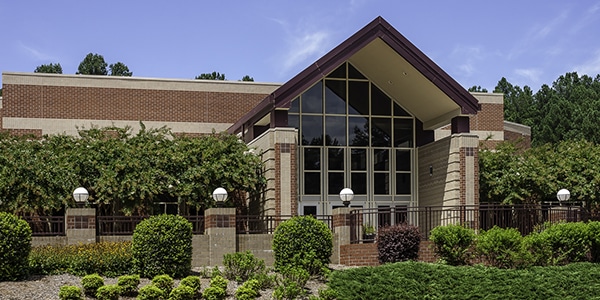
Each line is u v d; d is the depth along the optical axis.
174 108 32.09
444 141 27.00
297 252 19.28
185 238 18.70
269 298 16.86
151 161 25.62
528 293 16.30
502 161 28.97
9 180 23.44
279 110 25.02
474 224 24.73
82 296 16.23
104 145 25.81
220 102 32.59
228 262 18.64
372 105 28.88
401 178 28.88
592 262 20.44
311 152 27.98
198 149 26.34
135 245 18.44
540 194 28.91
